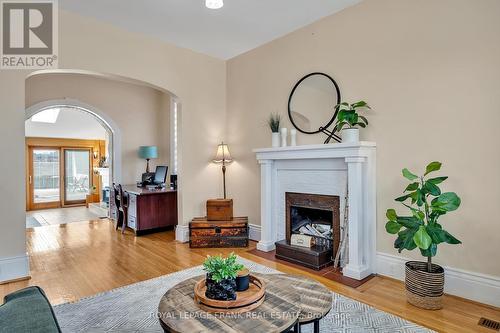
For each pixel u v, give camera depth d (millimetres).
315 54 3562
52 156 9062
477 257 2416
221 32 3828
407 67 2791
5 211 2908
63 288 2742
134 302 2465
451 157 2541
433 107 2637
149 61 3938
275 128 3801
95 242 4367
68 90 5492
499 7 2291
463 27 2463
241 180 4578
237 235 4051
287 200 3779
